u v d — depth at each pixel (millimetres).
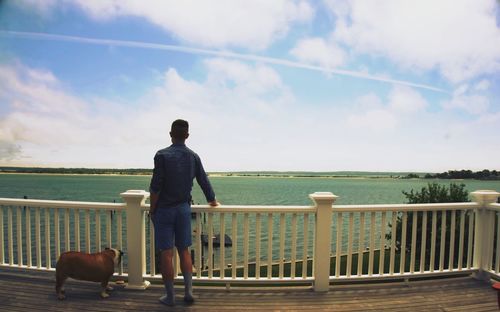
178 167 3129
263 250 22484
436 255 7750
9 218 4043
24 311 3078
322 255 3648
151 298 3412
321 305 3291
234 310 3154
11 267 4051
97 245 3783
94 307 3186
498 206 3844
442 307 3271
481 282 3967
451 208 4004
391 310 3197
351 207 3738
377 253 12164
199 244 3727
